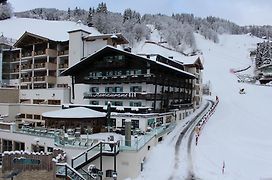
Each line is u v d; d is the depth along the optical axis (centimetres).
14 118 5253
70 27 8275
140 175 2789
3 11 13038
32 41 6500
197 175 2742
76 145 2856
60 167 2298
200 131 4441
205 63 14325
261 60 12862
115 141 2695
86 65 4872
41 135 3338
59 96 5312
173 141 3844
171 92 5153
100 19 14050
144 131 3697
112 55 4600
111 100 4634
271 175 2847
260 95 7662
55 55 6284
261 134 4497
